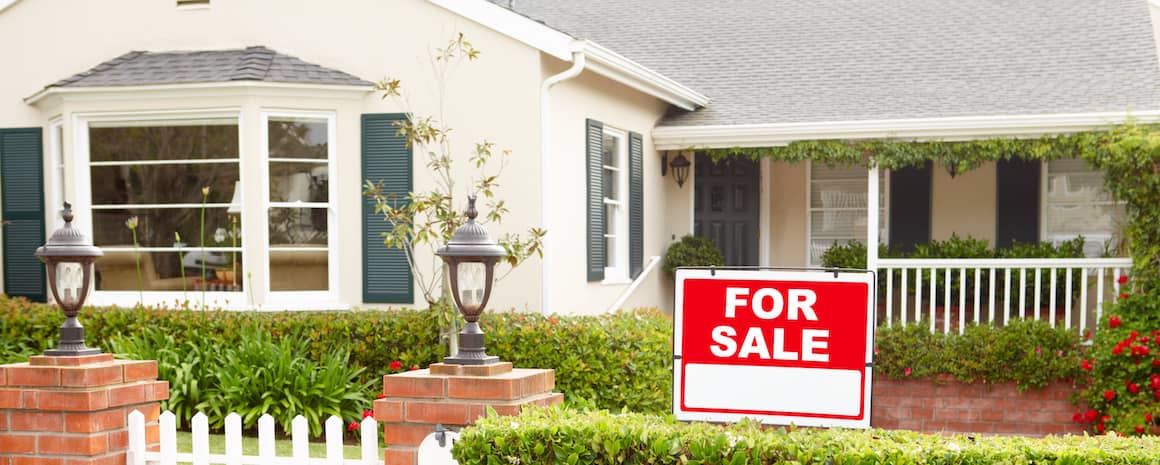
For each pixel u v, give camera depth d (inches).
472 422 200.4
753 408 176.1
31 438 221.0
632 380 343.6
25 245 418.6
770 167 540.7
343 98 389.4
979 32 545.6
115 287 397.4
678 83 477.1
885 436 180.9
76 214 392.2
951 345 415.2
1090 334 409.1
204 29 407.8
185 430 332.2
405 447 204.1
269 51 400.2
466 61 386.3
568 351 342.3
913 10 581.6
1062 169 502.3
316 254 391.2
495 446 183.2
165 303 371.6
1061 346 405.4
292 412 321.1
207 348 350.0
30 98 412.5
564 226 398.6
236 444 209.6
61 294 228.2
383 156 390.3
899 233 523.5
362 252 392.2
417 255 387.9
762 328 176.4
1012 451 171.2
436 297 384.8
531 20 377.7
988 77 494.3
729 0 621.3
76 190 391.9
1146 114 413.7
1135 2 548.1
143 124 390.9
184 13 409.1
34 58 420.8
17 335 374.9
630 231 461.7
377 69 394.0
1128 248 428.1
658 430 178.9
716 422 177.8
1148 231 402.6
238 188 384.8
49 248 226.2
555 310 390.3
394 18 392.2
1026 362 403.5
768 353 175.9
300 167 388.5
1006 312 423.8
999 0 577.3
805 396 174.4
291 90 380.5
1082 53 505.4
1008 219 507.8
